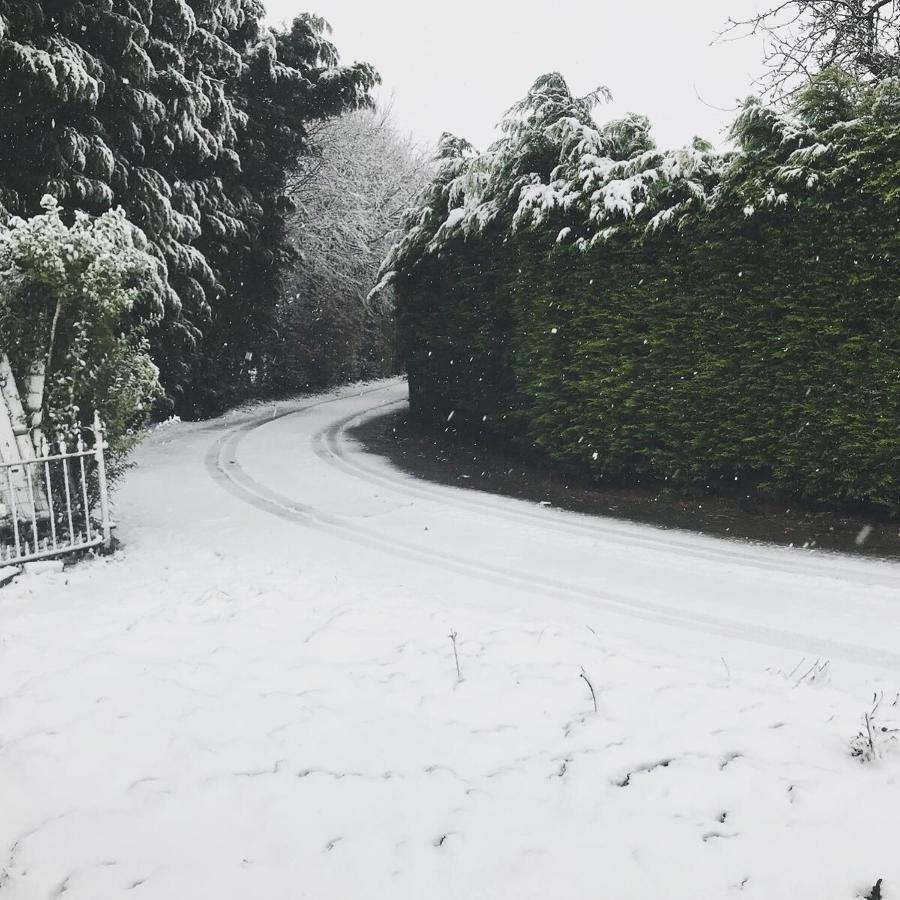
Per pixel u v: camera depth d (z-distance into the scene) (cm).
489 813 257
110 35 1256
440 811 258
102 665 398
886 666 460
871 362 805
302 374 2758
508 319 1405
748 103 877
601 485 1149
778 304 875
